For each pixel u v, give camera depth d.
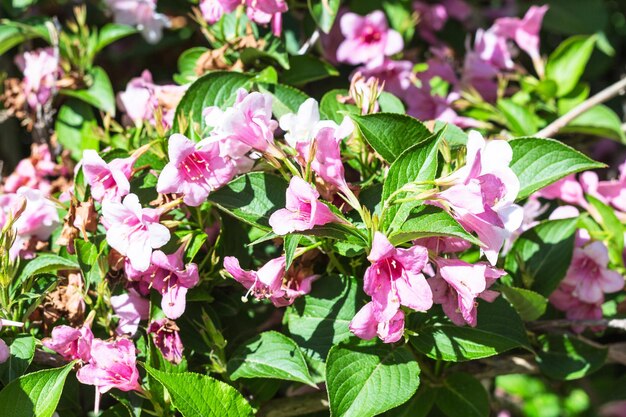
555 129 0.71
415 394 0.61
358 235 0.53
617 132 0.74
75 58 0.73
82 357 0.56
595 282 0.63
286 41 0.73
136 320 0.58
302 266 0.58
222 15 0.68
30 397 0.53
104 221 0.56
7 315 0.57
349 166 0.63
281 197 0.56
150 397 0.56
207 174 0.55
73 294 0.58
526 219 0.67
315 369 0.58
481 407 0.61
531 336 0.64
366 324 0.51
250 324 0.64
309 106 0.55
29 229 0.62
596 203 0.66
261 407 0.61
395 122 0.58
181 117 0.59
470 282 0.52
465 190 0.50
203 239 0.58
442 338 0.57
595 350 0.63
